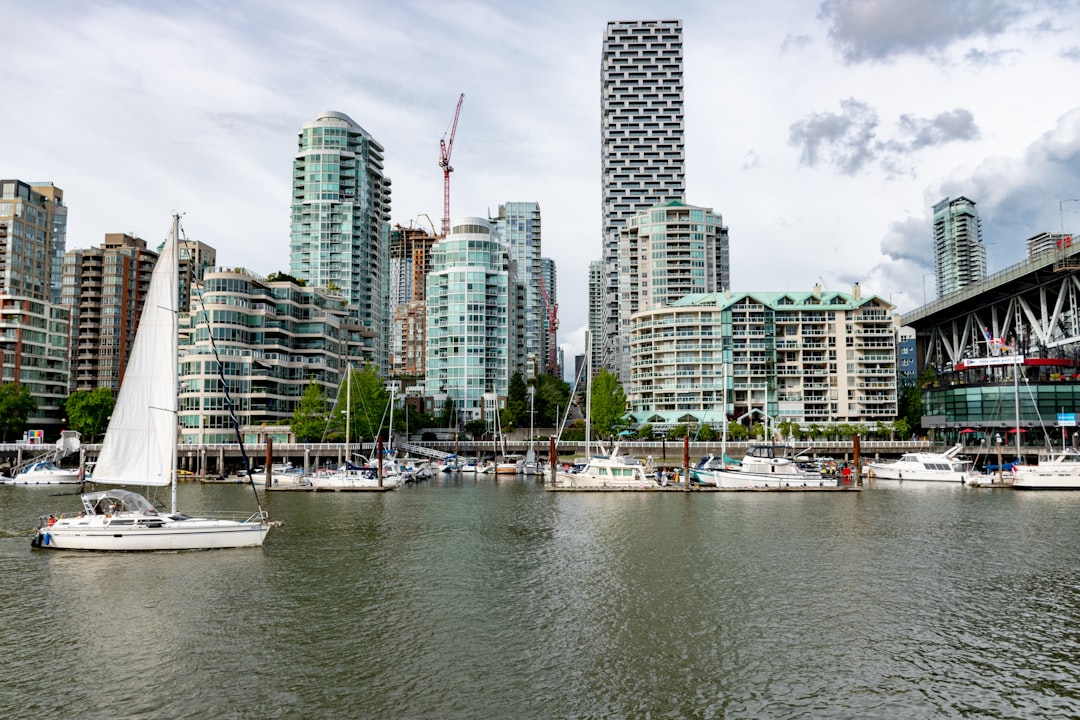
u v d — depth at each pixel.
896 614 39.50
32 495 94.56
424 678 30.75
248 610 39.84
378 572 48.66
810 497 94.69
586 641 35.19
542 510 80.88
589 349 117.12
